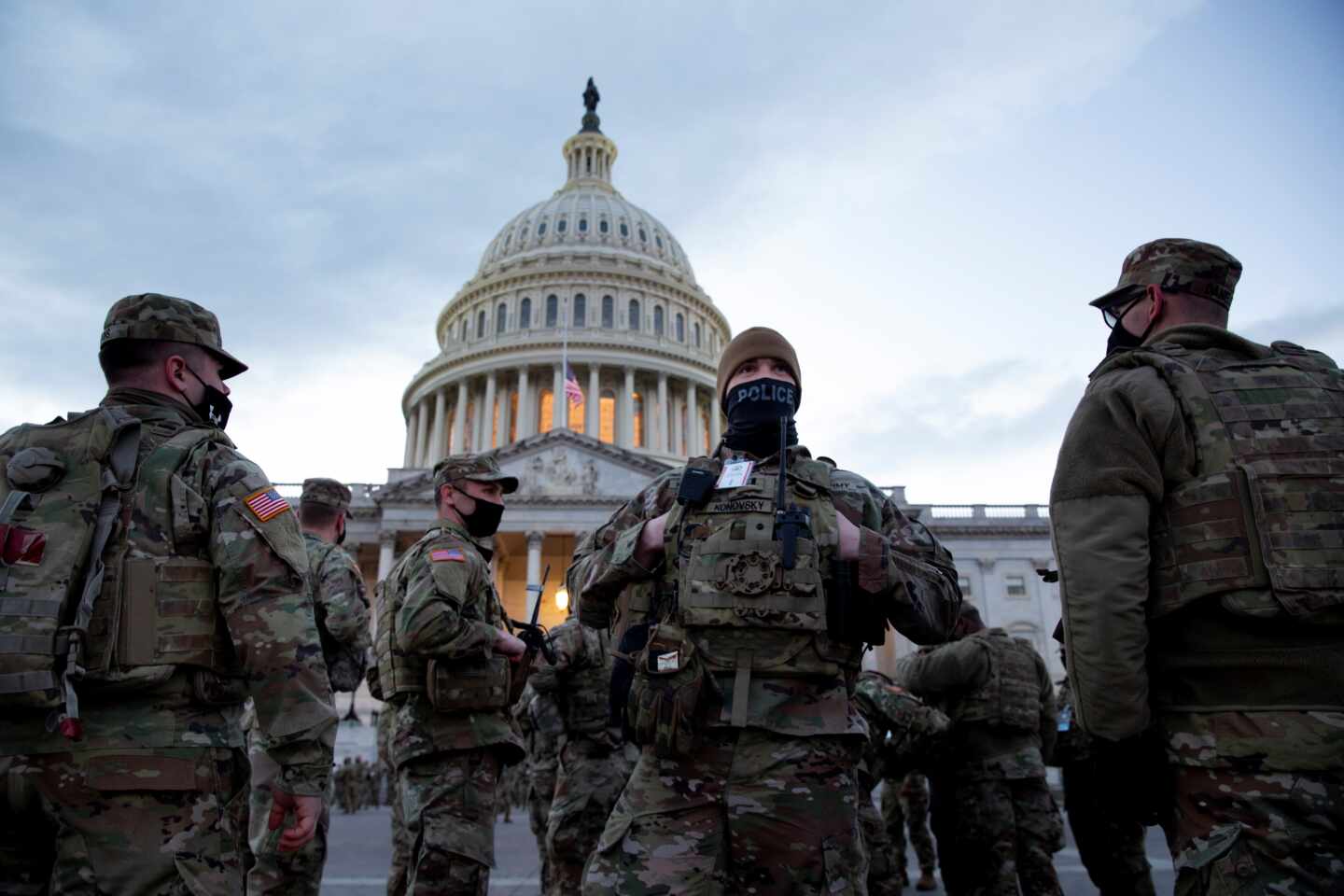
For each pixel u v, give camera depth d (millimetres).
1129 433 3400
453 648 5312
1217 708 3143
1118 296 4043
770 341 4078
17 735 3270
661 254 104125
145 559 3512
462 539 5918
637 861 3361
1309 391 3383
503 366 87250
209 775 3490
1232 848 3006
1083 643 3283
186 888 3316
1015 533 66625
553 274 94875
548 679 7387
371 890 9984
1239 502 3178
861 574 3371
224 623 3658
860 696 7211
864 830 7320
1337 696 3002
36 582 3348
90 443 3623
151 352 4039
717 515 3576
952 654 7082
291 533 3779
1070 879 10633
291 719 3559
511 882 10977
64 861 3221
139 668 3363
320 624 6500
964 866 7105
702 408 94250
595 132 119812
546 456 63375
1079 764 7574
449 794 5559
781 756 3307
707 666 3377
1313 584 3016
